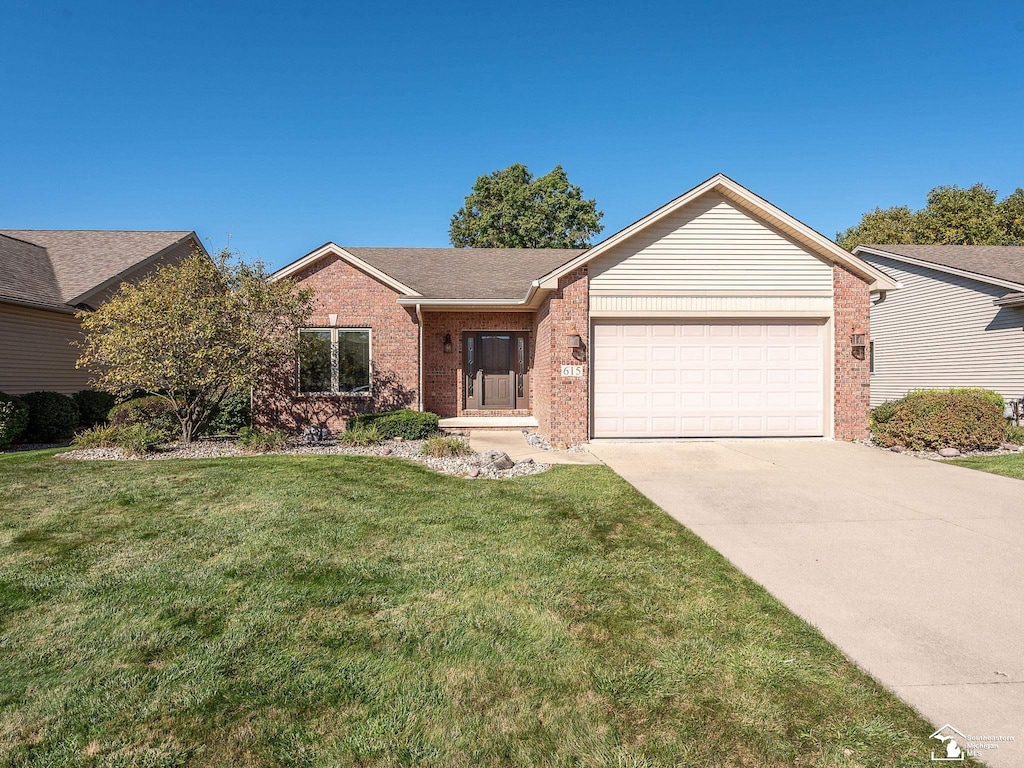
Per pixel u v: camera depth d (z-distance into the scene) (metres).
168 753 2.41
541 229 34.47
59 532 5.35
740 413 11.77
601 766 2.32
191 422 10.95
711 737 2.50
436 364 15.02
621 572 4.41
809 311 11.61
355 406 13.28
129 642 3.33
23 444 12.61
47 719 2.63
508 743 2.47
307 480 7.46
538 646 3.28
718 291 11.54
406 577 4.29
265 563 4.57
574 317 11.32
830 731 2.54
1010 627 3.52
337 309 13.33
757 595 3.99
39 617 3.65
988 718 2.63
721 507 6.37
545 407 12.23
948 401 10.42
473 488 7.18
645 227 11.31
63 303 14.47
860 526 5.66
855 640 3.36
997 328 15.27
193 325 9.76
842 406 11.59
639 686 2.88
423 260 16.45
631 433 11.71
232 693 2.83
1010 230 32.12
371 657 3.16
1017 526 5.64
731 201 11.55
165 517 5.83
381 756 2.38
